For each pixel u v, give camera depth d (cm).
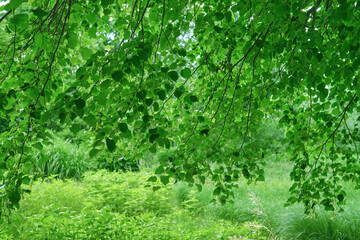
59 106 180
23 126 269
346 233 526
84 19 306
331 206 380
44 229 397
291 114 402
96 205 616
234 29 311
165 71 209
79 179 972
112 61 193
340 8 176
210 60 353
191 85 435
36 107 239
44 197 591
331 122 369
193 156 315
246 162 326
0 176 263
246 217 638
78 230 401
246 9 239
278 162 1253
